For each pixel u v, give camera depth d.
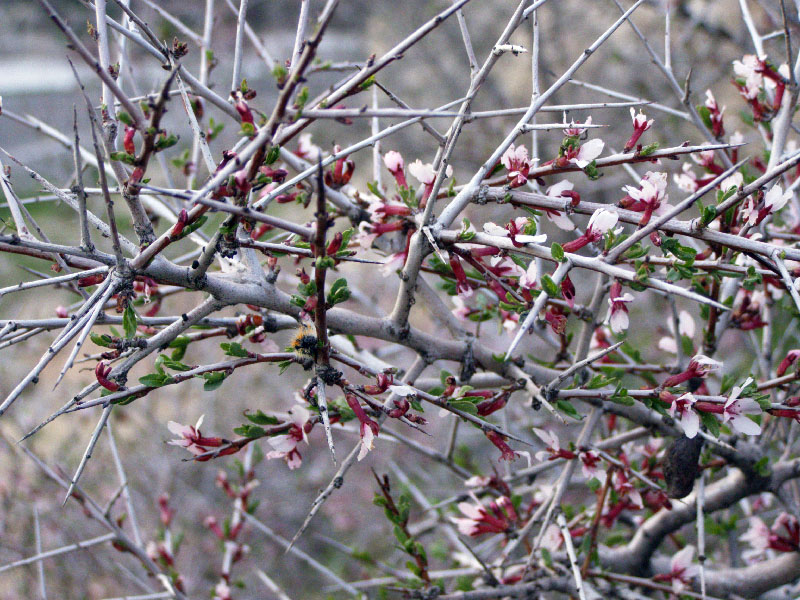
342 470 1.81
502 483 2.54
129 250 1.77
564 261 1.70
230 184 1.59
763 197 1.81
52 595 4.30
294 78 1.40
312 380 1.67
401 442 2.82
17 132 11.08
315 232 1.42
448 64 7.16
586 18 6.08
